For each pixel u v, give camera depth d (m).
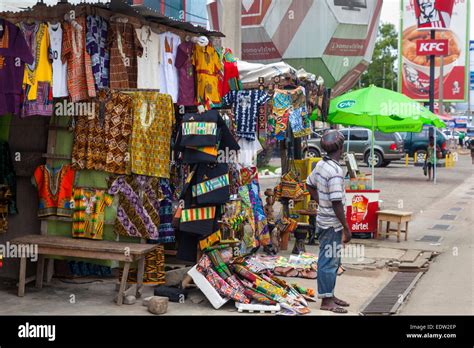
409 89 46.44
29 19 6.54
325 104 11.64
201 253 6.84
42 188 7.16
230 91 9.11
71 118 7.05
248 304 6.37
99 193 7.01
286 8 21.92
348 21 22.23
